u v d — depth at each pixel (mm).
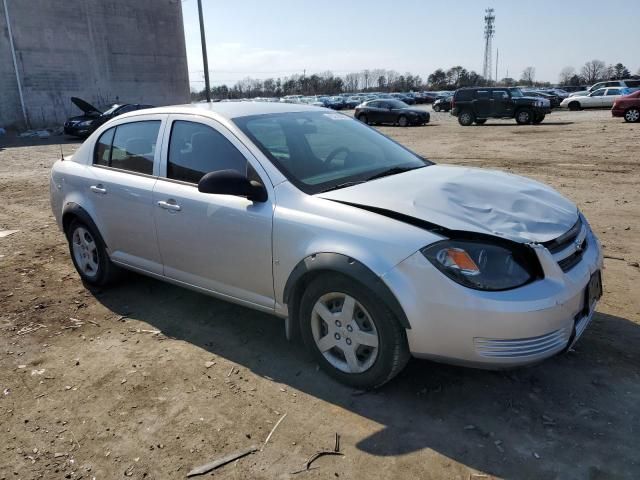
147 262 4262
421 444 2699
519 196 3242
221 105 4090
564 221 3062
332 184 3377
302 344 3762
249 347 3752
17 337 4035
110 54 34844
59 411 3105
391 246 2807
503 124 26094
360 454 2650
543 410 2922
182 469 2607
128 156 4379
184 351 3730
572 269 2908
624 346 3527
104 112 24516
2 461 2717
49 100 31969
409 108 27797
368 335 2982
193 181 3812
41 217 8070
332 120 4328
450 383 3201
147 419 2994
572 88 65250
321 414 2969
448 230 2762
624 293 4336
